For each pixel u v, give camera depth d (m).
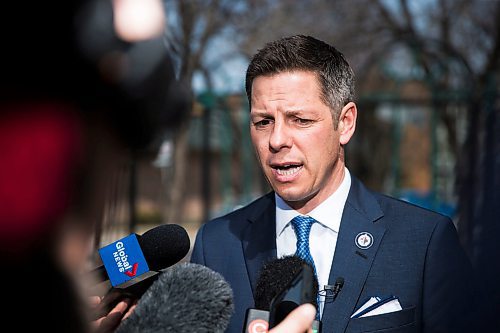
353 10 11.83
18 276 0.58
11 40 0.55
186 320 0.94
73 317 0.61
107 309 1.46
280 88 1.88
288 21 11.87
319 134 1.90
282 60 1.89
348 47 11.71
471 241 3.19
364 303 1.90
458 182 4.44
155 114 0.62
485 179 3.81
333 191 2.02
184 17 9.84
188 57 9.49
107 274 1.53
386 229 2.00
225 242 2.14
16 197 0.56
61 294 0.60
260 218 2.15
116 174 0.64
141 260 1.56
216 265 2.12
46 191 0.57
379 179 9.99
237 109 8.06
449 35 11.59
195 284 1.01
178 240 1.62
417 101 7.97
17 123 0.56
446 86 8.38
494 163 3.98
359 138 8.77
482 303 1.95
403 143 13.53
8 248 0.57
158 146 0.66
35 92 0.56
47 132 0.57
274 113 1.89
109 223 0.73
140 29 0.59
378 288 1.91
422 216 2.02
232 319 1.97
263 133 1.95
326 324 1.87
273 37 11.77
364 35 11.73
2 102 0.56
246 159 8.69
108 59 0.58
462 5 11.49
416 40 7.80
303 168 1.91
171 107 0.64
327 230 2.01
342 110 1.97
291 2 11.77
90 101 0.58
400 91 8.19
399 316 1.87
